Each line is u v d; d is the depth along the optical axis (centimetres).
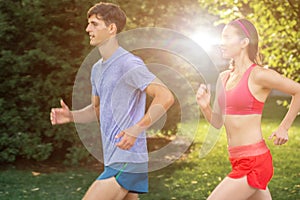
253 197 396
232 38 398
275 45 822
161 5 850
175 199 646
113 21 372
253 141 388
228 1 836
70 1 809
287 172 815
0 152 794
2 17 789
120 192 365
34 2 796
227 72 411
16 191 676
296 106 388
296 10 805
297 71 814
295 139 1140
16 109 808
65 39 819
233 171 390
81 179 739
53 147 829
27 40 819
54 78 813
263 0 815
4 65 798
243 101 388
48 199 640
